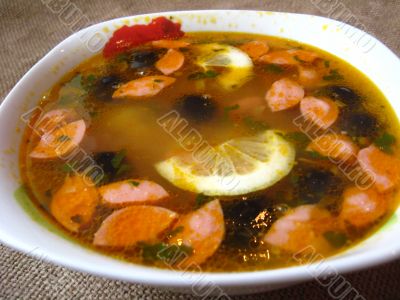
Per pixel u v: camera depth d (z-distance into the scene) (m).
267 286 0.10
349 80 0.17
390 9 0.24
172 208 0.13
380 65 0.17
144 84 0.17
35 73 0.17
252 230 0.12
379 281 0.13
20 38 0.24
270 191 0.13
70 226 0.13
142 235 0.12
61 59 0.18
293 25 0.20
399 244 0.10
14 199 0.13
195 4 0.26
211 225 0.12
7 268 0.14
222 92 0.17
